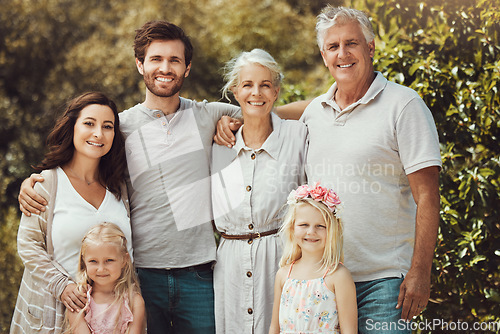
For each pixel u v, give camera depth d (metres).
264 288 3.07
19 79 10.19
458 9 3.88
